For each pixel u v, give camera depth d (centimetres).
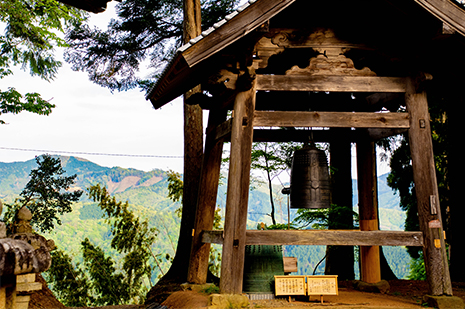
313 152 765
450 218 1112
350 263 1389
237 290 648
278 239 667
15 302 442
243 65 682
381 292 830
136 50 1712
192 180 1207
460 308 656
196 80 759
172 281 1135
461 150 1084
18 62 1467
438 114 1439
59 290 1928
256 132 914
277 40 712
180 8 1628
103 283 1944
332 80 718
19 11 1277
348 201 1398
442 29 655
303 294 689
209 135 837
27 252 397
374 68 845
